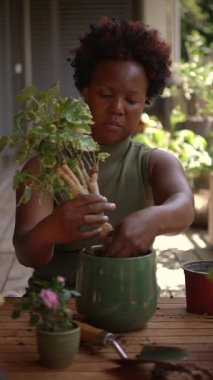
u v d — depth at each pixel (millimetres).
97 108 1572
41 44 8523
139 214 1360
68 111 1229
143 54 1556
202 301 1483
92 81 1575
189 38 7910
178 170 1640
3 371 1154
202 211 5219
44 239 1377
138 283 1316
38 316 1188
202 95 5676
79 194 1326
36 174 1370
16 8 8422
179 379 1134
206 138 5598
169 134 5203
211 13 13117
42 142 1268
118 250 1323
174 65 5867
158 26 7332
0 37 8352
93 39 1594
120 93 1553
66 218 1321
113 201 1662
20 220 1554
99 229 1343
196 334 1360
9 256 4332
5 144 1308
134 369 1182
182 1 13086
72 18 8391
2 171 7598
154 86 1657
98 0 8234
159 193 1596
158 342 1310
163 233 1391
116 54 1541
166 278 3783
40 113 1256
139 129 5148
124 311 1312
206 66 5711
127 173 1661
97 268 1309
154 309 1369
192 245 4688
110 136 1599
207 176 5152
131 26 1600
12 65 8531
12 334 1358
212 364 1196
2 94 8398
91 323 1340
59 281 1196
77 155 1354
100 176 1652
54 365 1178
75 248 1651
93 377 1150
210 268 1542
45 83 8586
